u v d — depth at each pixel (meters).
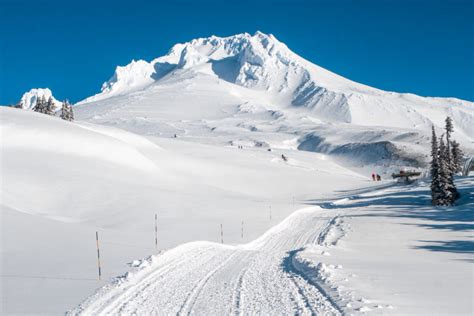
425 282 15.02
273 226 40.34
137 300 12.39
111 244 23.83
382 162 165.50
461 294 12.97
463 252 28.64
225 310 11.29
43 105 126.81
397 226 42.28
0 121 65.94
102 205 45.38
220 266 18.62
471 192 64.75
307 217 51.28
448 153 63.53
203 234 34.16
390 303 11.63
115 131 101.06
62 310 11.57
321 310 10.97
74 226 29.34
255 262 20.03
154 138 130.38
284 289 13.69
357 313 10.45
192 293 13.23
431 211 52.94
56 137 66.50
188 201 51.59
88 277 15.80
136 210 44.00
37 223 28.23
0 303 12.48
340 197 80.12
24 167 53.50
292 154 167.25
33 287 14.38
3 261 18.72
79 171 57.06
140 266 17.42
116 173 62.41
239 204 54.97
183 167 90.69
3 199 43.19
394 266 19.64
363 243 33.69
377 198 71.56
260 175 97.75
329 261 21.14
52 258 19.45
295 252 25.45
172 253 20.86
